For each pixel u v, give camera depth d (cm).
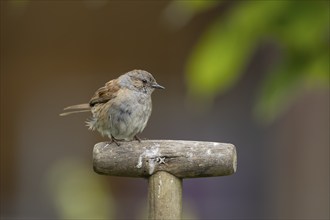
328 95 1316
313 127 1328
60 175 843
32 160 1455
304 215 1339
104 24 1440
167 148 591
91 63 1445
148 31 1430
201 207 1395
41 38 1445
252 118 1377
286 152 1355
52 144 1452
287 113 1345
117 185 1377
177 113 1429
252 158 1402
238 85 1362
